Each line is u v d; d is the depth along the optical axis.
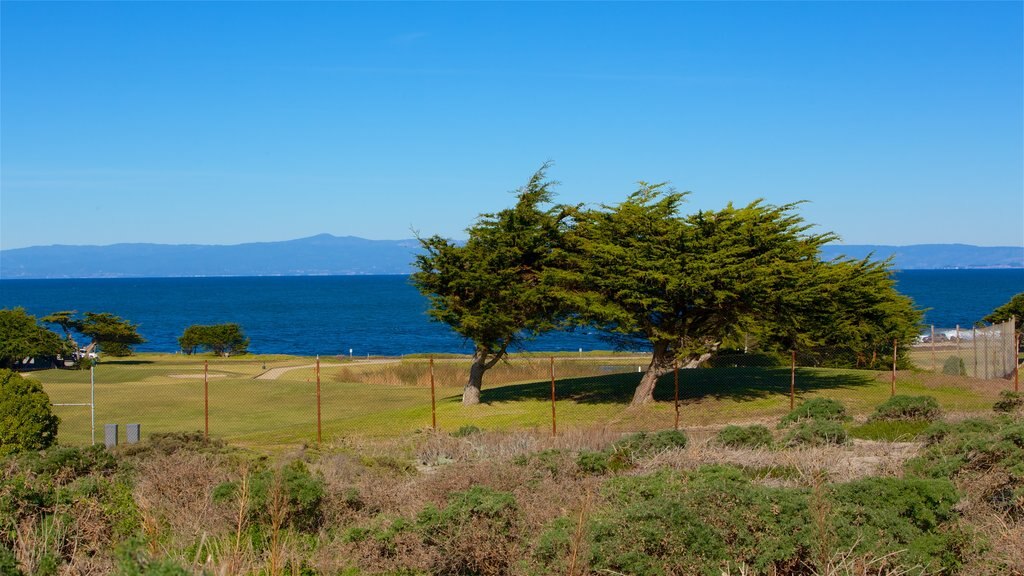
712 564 8.17
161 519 10.90
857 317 38.00
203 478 12.56
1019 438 11.48
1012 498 10.31
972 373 41.88
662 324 31.94
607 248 29.97
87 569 8.80
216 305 194.88
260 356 68.19
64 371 55.28
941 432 15.91
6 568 7.77
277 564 8.79
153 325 131.38
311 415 35.00
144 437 28.02
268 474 11.63
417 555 9.38
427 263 33.34
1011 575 8.41
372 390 43.16
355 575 9.27
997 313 56.59
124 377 50.44
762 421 27.42
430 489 12.45
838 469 13.54
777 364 46.62
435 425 27.41
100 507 10.59
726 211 30.66
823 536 7.94
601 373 48.81
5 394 21.88
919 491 9.29
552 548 8.40
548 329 33.44
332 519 11.27
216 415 35.06
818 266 33.88
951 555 8.60
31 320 60.09
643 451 16.61
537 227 32.62
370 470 15.85
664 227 30.06
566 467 13.92
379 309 174.38
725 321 31.94
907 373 36.91
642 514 8.44
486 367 34.41
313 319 142.38
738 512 8.65
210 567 7.95
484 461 14.50
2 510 9.56
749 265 29.14
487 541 9.24
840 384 34.97
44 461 14.34
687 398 32.34
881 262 40.28
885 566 8.22
